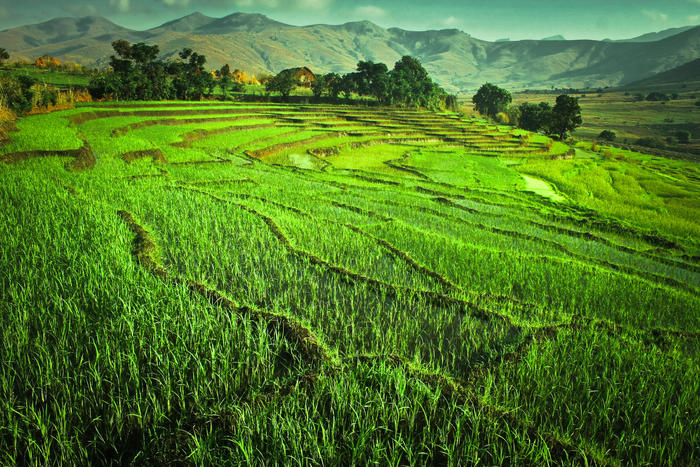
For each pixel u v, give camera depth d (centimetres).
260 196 1498
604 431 462
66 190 1115
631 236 1694
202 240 939
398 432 434
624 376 545
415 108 7912
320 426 425
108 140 2133
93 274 671
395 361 539
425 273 895
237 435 402
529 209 1981
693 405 493
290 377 501
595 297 852
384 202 1712
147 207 1145
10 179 1134
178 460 378
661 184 3619
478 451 412
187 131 3044
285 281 811
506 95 10019
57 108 3322
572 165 4300
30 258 717
